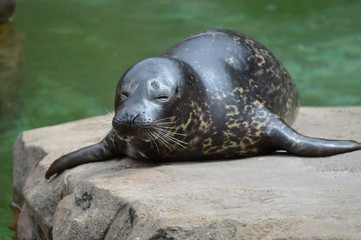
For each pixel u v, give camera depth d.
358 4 27.11
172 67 9.20
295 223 6.52
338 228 6.29
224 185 7.84
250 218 6.67
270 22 25.03
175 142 9.26
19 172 12.53
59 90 19.36
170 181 8.30
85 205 8.35
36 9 26.84
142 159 9.72
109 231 7.71
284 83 11.21
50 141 11.91
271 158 9.64
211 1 27.83
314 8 26.75
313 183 7.86
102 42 22.91
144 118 8.56
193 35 11.05
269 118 9.91
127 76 9.12
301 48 22.36
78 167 9.98
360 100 18.52
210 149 9.70
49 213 9.92
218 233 6.64
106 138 9.93
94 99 18.66
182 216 6.89
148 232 6.93
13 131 16.61
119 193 7.87
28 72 20.52
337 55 21.73
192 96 9.30
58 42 23.00
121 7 27.14
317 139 9.62
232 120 9.70
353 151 9.40
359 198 7.08
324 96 18.97
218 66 10.03
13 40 23.20
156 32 23.77
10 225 12.01
